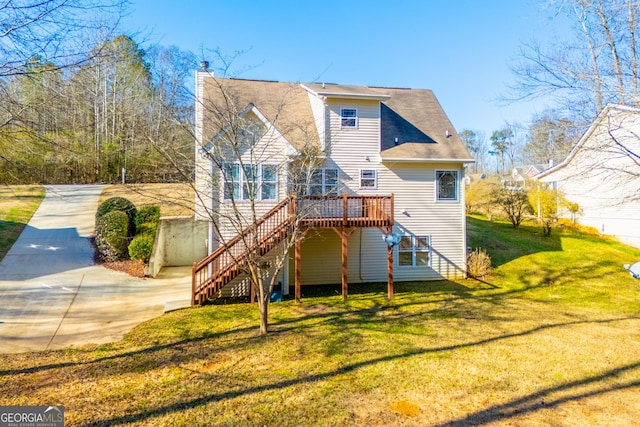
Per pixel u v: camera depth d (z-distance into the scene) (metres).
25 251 13.92
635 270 11.52
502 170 54.41
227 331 8.63
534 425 4.97
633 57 8.70
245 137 10.62
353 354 7.36
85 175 26.39
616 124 9.47
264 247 11.14
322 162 13.80
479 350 7.62
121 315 9.62
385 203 12.08
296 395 5.71
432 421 5.03
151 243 13.90
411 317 9.92
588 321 9.70
